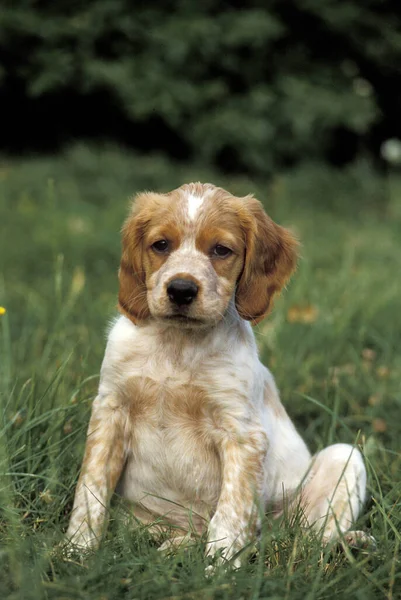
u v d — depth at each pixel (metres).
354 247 10.98
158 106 16.81
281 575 3.24
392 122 20.89
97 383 5.07
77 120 18.41
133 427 3.98
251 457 3.85
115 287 8.68
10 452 3.91
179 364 3.88
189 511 3.75
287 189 16.33
